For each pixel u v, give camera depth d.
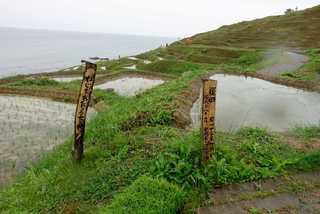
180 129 9.91
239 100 16.12
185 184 6.50
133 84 32.06
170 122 10.80
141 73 37.50
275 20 83.56
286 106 15.02
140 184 6.09
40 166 9.67
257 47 57.97
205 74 23.77
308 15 81.19
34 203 6.80
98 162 8.13
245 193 6.39
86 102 8.12
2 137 14.12
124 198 5.75
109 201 6.33
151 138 8.95
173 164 6.98
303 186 6.65
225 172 6.82
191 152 7.22
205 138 6.80
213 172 6.77
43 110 19.94
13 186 8.45
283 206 5.99
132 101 16.28
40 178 8.08
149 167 7.14
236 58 49.41
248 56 46.06
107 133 10.16
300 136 9.75
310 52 44.19
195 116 12.44
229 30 86.56
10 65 105.19
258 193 6.36
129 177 7.05
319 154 7.62
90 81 8.01
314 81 21.17
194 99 15.35
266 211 5.82
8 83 30.16
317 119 12.77
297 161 7.43
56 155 10.23
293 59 37.91
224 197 6.26
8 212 6.59
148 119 10.91
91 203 6.39
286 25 75.69
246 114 13.37
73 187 7.11
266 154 7.87
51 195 6.96
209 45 66.56
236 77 24.03
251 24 87.44
